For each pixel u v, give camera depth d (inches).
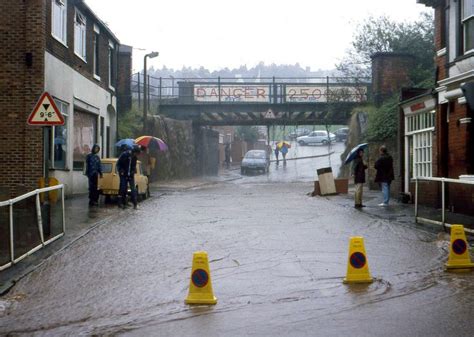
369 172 1162.6
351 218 701.9
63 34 932.0
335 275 409.1
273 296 358.3
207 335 286.2
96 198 832.3
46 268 438.6
